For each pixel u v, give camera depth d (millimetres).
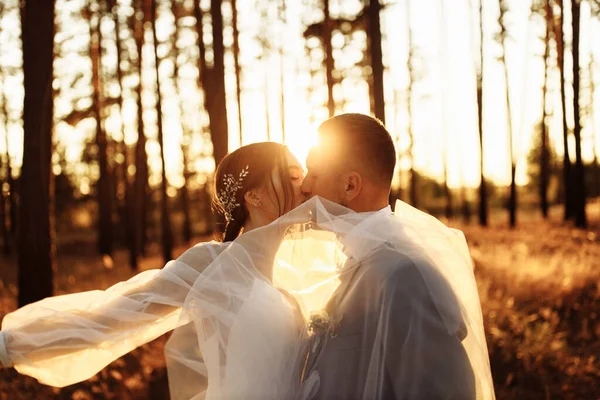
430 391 1623
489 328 6449
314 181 2064
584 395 5152
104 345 1972
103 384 4605
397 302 1688
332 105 14000
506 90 22469
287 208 2193
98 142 21062
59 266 16156
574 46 19500
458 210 39281
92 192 32656
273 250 2039
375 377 1705
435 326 1664
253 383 1896
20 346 1897
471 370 1685
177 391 2039
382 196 2029
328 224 1922
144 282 2127
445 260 1893
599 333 6762
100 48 18828
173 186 31469
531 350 5863
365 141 1990
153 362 4973
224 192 2229
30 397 4484
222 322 1947
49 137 6953
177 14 18797
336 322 1865
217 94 8500
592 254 11852
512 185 22234
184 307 1959
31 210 6883
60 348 1902
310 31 14367
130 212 23609
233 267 1986
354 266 1873
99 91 19531
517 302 7918
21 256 6891
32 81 6812
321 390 1834
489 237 16453
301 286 2076
